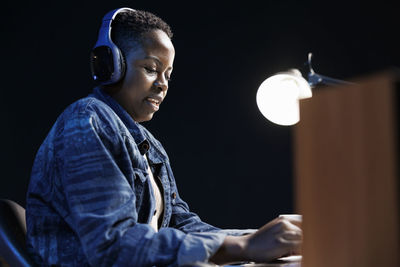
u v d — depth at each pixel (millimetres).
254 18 4332
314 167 749
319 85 1403
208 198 4332
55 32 4461
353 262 688
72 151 1138
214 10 4422
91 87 4418
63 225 1188
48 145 1228
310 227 748
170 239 1033
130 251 1019
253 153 4270
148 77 1398
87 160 1115
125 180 1121
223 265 1109
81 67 4430
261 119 4266
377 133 668
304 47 4180
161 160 1513
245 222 4234
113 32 1417
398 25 3957
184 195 4375
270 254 1010
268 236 1023
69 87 4441
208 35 4426
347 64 4059
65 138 1166
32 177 1251
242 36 4352
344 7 4098
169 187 1510
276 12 4273
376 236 664
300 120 774
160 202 1466
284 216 1188
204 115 4395
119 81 1406
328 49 4117
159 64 1410
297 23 4211
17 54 4457
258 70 4293
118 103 1396
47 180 1209
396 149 648
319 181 740
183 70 4453
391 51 3963
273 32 4270
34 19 4457
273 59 4254
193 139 4398
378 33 4004
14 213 1273
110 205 1068
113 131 1203
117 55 1369
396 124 652
